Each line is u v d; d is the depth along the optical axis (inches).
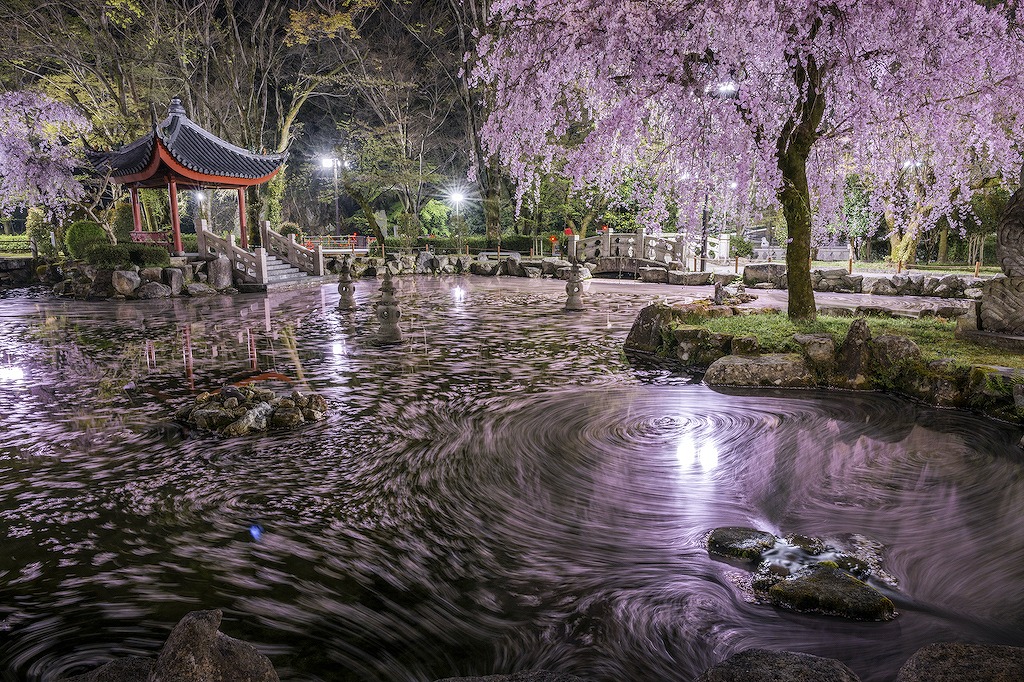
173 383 374.6
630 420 298.2
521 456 250.8
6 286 1066.1
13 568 166.9
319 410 304.5
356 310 725.3
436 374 395.9
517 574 164.4
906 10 316.8
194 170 945.5
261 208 1314.0
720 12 328.8
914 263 1100.5
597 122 392.8
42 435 276.1
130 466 239.6
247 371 401.7
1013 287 374.9
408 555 174.2
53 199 1060.5
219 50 1397.6
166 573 164.6
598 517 197.3
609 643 136.1
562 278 1155.3
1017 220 371.9
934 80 336.5
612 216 1391.5
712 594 154.6
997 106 384.5
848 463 242.1
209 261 960.9
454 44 1695.4
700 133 367.2
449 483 223.8
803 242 446.0
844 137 430.6
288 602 151.5
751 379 366.3
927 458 246.7
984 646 115.5
